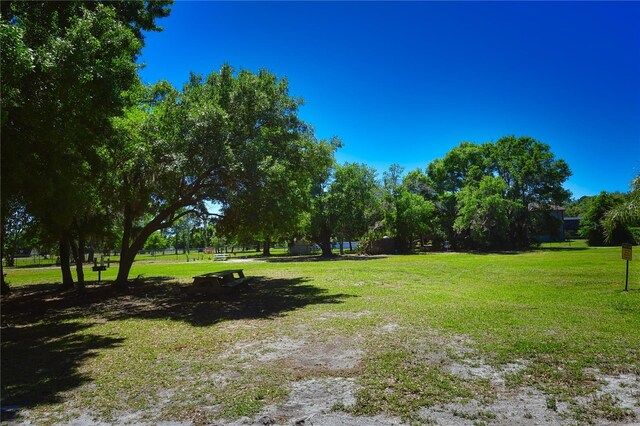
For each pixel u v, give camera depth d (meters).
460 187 65.06
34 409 4.98
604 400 4.73
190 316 11.35
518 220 56.81
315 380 5.63
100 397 5.30
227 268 31.20
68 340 8.91
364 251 56.09
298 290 16.14
